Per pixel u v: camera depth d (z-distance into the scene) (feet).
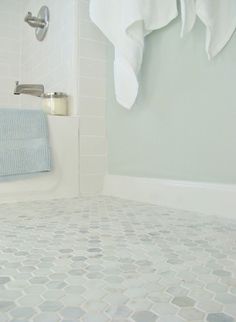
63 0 4.78
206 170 3.12
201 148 3.16
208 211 3.06
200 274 1.59
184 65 3.32
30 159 3.82
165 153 3.59
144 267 1.69
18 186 3.86
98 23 3.75
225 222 2.73
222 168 2.96
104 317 1.17
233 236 2.31
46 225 2.67
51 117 4.12
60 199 4.10
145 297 1.34
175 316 1.18
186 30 3.04
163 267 1.69
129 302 1.29
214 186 3.03
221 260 1.80
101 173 4.55
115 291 1.39
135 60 3.50
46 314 1.19
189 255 1.88
